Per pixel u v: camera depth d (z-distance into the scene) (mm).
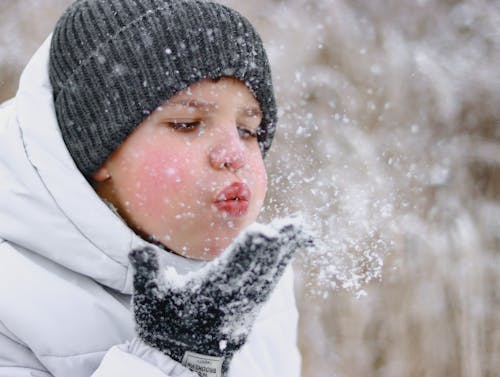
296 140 4977
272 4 7504
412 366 4812
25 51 6707
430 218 5480
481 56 7574
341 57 6855
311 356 4691
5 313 1786
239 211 1822
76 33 2000
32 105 1979
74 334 1822
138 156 1857
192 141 1849
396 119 6414
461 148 6402
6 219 1882
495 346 4926
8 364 1786
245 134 1997
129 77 1896
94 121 1913
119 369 1604
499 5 8273
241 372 2205
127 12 1977
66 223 1850
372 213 3303
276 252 1545
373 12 7723
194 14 1958
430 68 6965
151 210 1834
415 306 4957
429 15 7992
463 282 5113
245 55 1960
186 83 1873
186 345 1636
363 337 4809
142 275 1658
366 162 5160
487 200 5992
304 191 2695
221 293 1595
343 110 6102
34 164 1896
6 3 7059
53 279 1860
